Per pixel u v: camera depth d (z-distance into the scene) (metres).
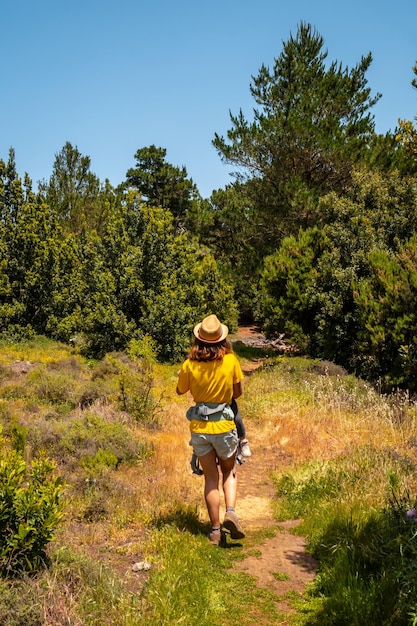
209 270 27.08
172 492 6.34
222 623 3.88
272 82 26.91
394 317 13.56
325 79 25.84
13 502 4.07
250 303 34.97
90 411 9.12
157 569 4.44
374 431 8.81
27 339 21.05
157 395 11.54
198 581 4.34
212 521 5.21
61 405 10.23
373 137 24.98
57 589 3.80
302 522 5.93
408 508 4.88
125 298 19.77
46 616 3.50
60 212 34.66
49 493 4.23
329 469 7.07
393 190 18.66
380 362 14.10
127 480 6.59
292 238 19.12
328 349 16.38
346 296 15.98
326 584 4.33
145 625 3.61
